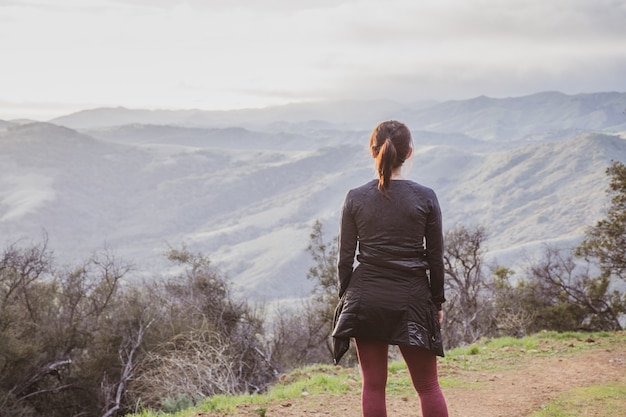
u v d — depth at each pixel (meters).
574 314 27.56
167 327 22.78
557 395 6.55
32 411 23.09
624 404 6.08
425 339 3.29
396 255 3.34
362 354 3.42
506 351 9.62
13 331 22.98
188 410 6.19
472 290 26.78
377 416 3.35
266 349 22.89
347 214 3.47
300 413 5.68
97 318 25.25
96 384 23.52
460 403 6.28
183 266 26.62
